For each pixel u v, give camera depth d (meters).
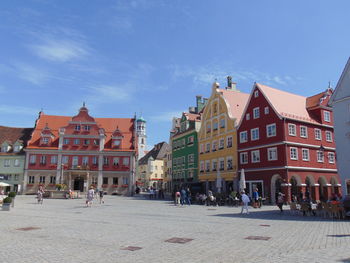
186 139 66.12
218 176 41.41
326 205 22.22
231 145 49.50
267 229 16.19
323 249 10.97
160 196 56.75
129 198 54.88
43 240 12.73
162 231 15.40
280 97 45.25
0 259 9.48
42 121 73.56
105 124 74.75
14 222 18.78
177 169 69.50
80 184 67.19
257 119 44.56
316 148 43.06
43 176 66.25
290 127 40.84
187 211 27.95
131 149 69.12
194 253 10.43
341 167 28.36
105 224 18.09
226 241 12.65
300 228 16.55
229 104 52.69
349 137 27.97
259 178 42.91
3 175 66.88
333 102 29.77
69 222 18.97
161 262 9.23
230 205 36.69
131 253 10.41
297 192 40.19
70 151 67.56
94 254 10.22
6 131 73.75
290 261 9.21
